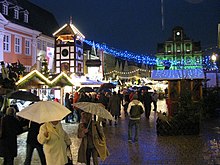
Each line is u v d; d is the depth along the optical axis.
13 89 17.14
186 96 15.49
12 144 8.70
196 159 9.96
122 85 52.47
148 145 12.54
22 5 44.19
